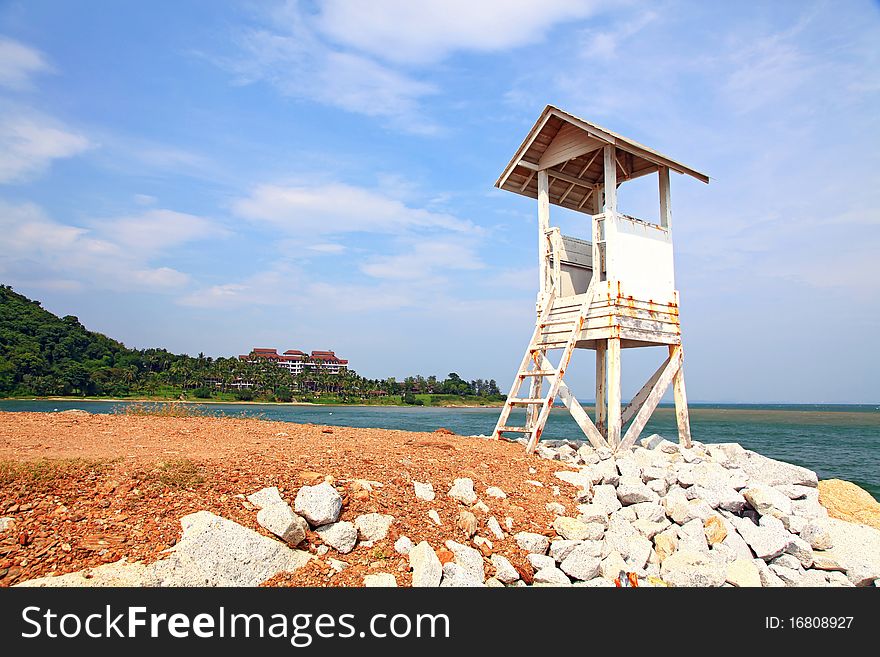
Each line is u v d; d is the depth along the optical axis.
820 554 10.05
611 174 15.00
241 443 10.91
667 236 16.11
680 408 16.09
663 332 15.44
